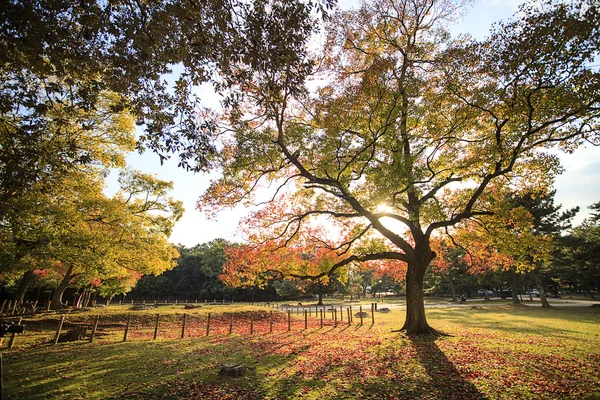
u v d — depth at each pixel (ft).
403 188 37.93
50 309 101.04
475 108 37.81
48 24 21.27
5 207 30.50
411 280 48.88
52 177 37.83
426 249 48.73
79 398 22.48
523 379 24.17
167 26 24.08
